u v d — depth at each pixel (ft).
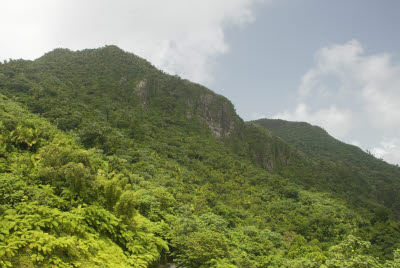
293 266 53.98
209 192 172.24
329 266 46.83
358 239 51.26
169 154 236.43
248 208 187.21
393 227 200.54
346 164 483.92
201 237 62.90
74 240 39.32
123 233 51.78
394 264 42.68
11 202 42.14
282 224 169.58
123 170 120.98
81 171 53.36
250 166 290.56
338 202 237.86
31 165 63.00
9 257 30.94
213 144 330.13
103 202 55.72
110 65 366.22
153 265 61.57
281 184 245.24
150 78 375.04
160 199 93.66
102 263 40.34
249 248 88.84
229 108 399.65
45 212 39.96
